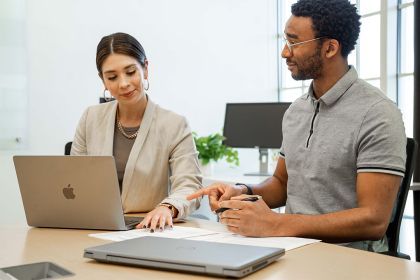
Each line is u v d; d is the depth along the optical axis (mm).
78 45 3734
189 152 1827
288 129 1706
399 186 1397
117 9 3938
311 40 1510
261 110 3535
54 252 1109
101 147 1854
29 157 1354
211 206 1488
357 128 1455
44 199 1390
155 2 4148
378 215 1314
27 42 3500
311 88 1639
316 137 1560
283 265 972
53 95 3625
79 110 3748
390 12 3865
